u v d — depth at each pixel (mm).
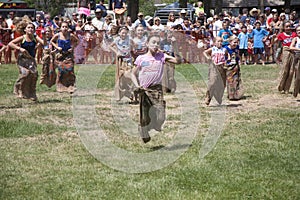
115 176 7785
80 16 24219
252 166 8227
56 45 14445
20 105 13203
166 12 31203
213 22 24391
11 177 7738
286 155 8812
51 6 50625
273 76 19766
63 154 8906
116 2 22391
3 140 9859
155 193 7090
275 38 23734
